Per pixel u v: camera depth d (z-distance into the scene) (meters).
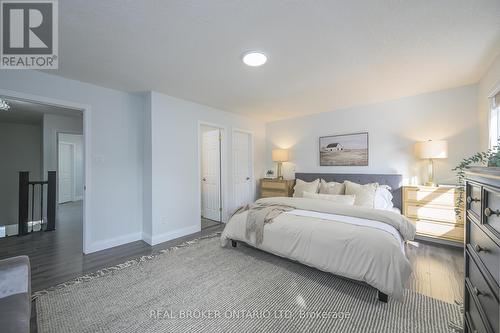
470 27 1.74
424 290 2.03
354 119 4.08
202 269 2.44
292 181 4.67
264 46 2.02
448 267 2.47
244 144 4.99
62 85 2.73
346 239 2.01
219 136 4.53
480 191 0.97
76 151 7.46
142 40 1.92
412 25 1.72
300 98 3.60
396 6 1.51
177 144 3.59
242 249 3.02
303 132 4.80
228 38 1.89
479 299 0.94
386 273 1.78
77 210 5.81
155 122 3.31
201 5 1.50
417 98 3.45
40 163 5.32
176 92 3.31
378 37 1.88
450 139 3.19
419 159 3.46
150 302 1.86
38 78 2.56
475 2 1.47
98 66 2.42
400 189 3.53
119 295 1.96
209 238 3.51
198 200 3.91
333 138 4.34
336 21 1.67
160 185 3.37
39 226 4.38
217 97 3.54
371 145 3.90
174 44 1.98
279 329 1.56
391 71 2.57
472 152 3.03
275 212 2.72
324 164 4.46
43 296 1.95
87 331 1.55
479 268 0.96
